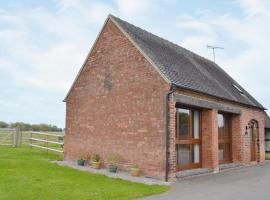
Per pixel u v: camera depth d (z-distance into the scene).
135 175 14.56
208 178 14.68
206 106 16.30
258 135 22.64
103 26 17.47
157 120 14.48
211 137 16.62
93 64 17.81
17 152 21.55
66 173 14.45
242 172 16.94
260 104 23.45
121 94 16.16
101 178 13.70
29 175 13.35
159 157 14.19
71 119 18.75
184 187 12.42
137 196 10.61
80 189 11.27
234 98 19.11
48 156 20.47
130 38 16.06
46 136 26.02
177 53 19.72
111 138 16.38
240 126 20.02
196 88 15.53
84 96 18.12
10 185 11.38
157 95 14.59
